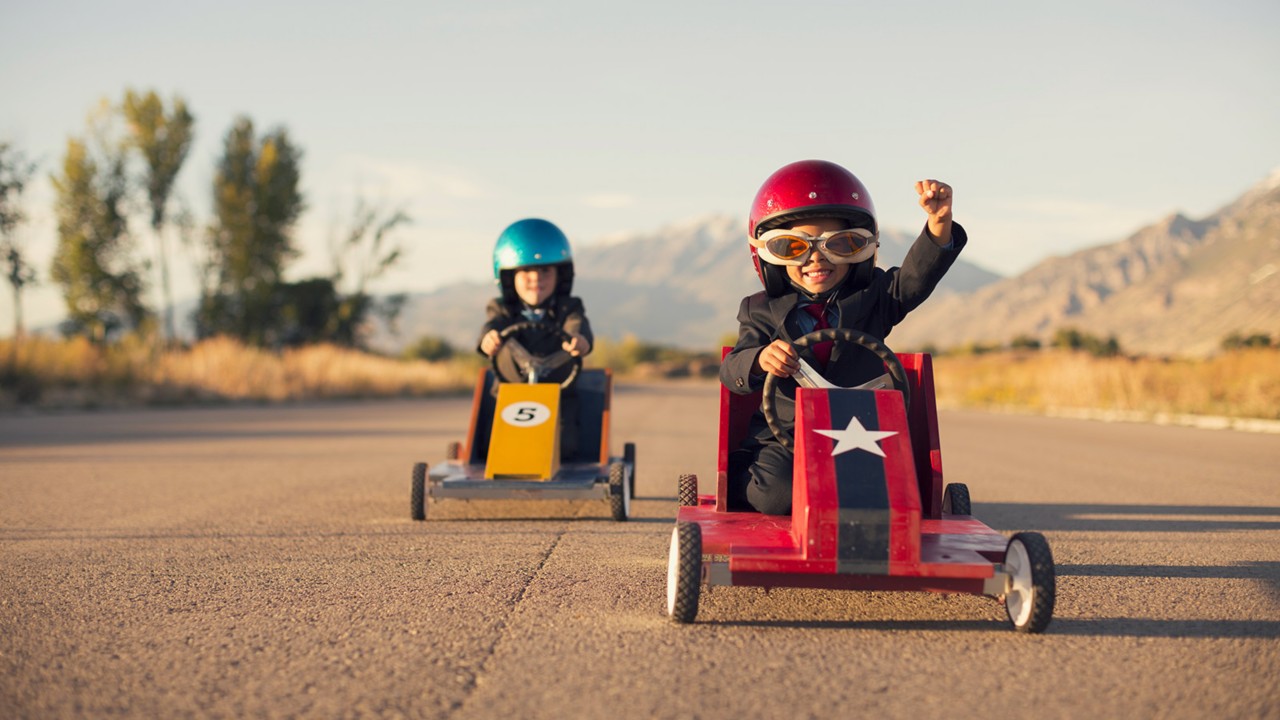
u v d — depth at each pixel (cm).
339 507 745
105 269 3769
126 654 350
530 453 676
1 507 734
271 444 1338
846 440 379
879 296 463
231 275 4219
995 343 10000
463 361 4750
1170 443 1409
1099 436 1558
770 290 465
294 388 2967
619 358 10331
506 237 774
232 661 341
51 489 840
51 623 394
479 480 665
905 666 336
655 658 345
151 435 1472
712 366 9950
